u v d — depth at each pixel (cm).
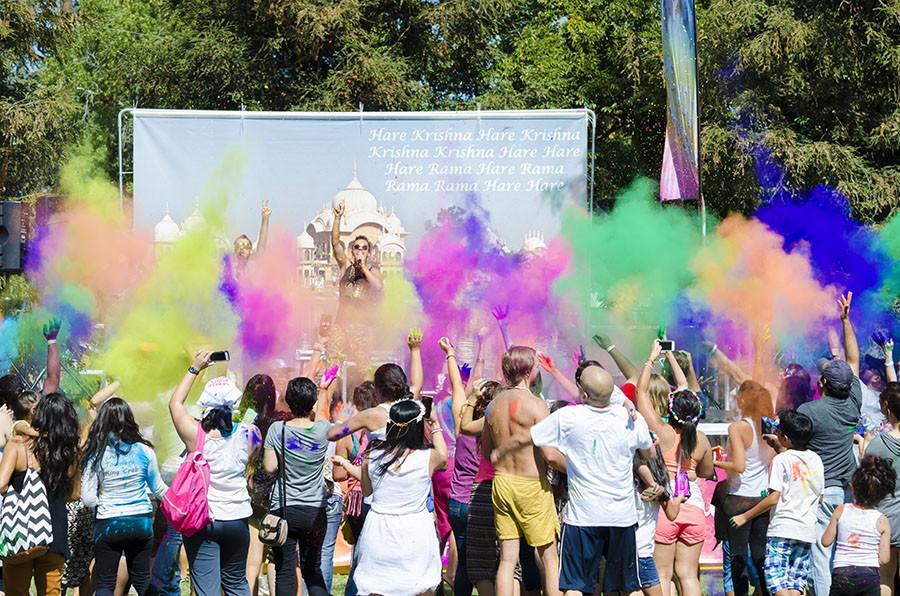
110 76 2573
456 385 759
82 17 2309
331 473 798
